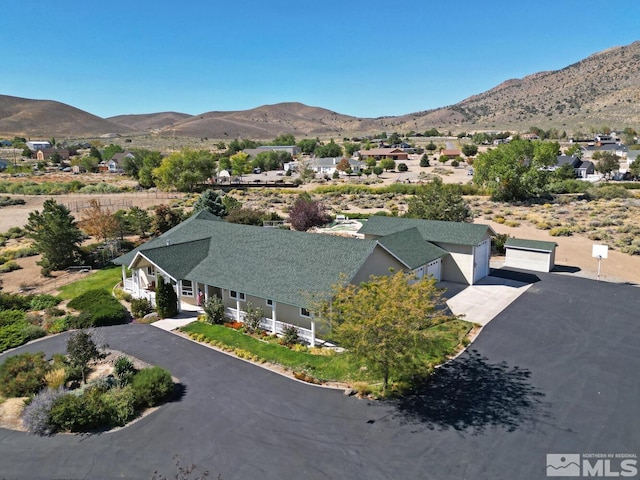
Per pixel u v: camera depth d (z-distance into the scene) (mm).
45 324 26656
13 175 122812
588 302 28703
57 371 19750
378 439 15734
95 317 26562
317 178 113312
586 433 15820
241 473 14180
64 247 38438
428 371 19938
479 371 20344
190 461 14812
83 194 90062
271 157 141500
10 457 15211
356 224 54781
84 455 15234
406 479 13789
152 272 31547
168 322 27000
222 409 17812
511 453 14859
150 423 16969
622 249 40906
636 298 29297
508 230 50906
